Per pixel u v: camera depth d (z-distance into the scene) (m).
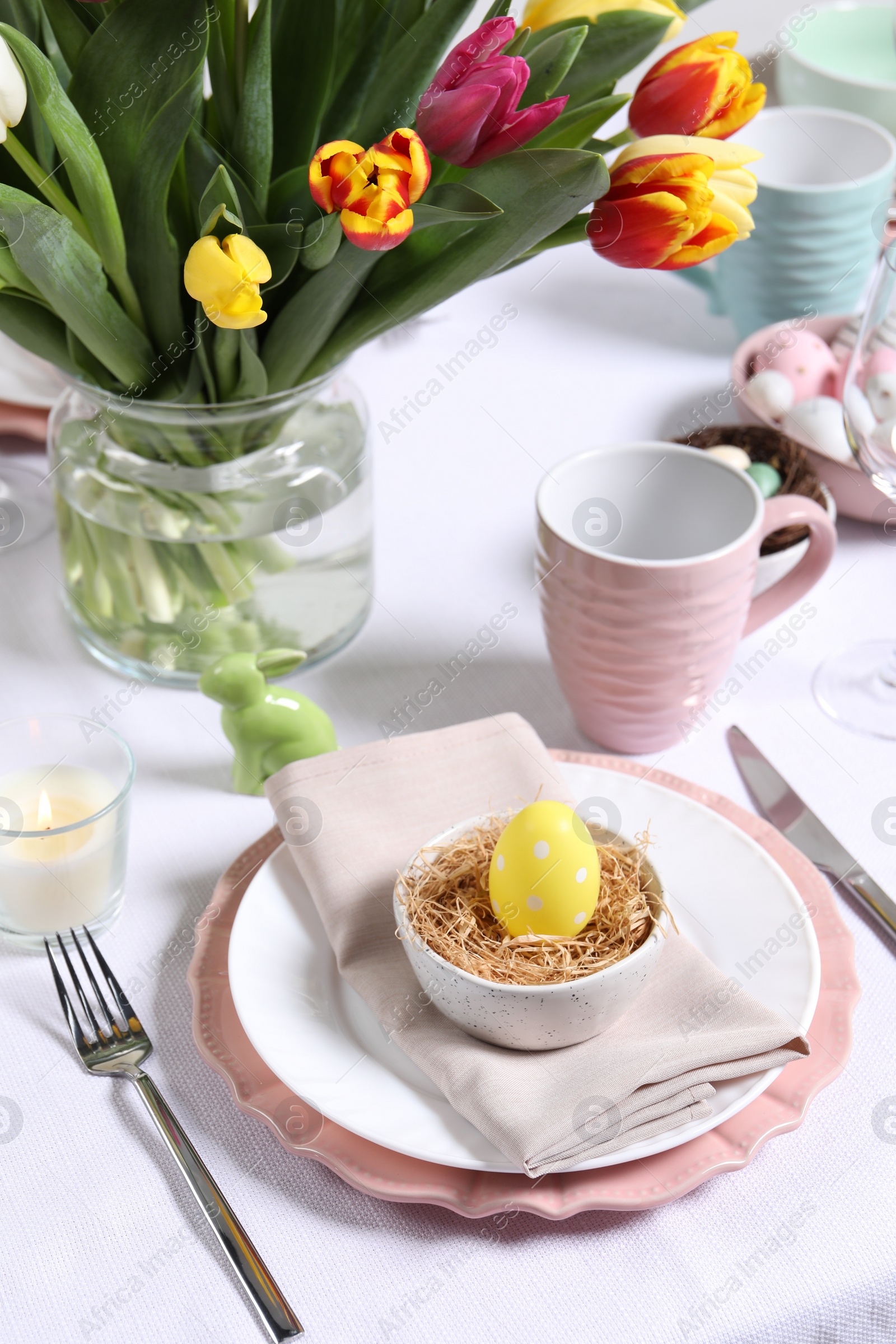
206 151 0.82
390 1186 0.72
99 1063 0.77
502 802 0.83
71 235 0.80
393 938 0.78
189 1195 0.74
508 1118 0.71
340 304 0.84
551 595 0.86
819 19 1.51
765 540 0.94
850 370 0.88
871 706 0.92
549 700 0.93
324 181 0.74
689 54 0.78
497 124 0.76
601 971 0.73
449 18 0.80
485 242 0.81
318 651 0.95
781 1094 0.74
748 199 0.78
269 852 0.83
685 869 0.81
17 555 1.02
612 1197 0.71
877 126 1.15
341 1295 0.71
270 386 0.87
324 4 0.82
